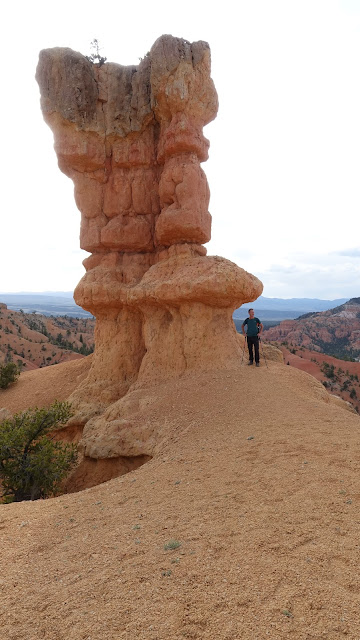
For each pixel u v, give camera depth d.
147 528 4.73
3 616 3.42
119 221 16.36
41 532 5.29
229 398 10.91
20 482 10.55
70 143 15.70
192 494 5.53
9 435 11.01
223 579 3.36
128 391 14.66
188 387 12.48
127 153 16.14
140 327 16.50
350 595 2.95
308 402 10.13
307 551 3.58
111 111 15.89
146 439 10.90
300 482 5.16
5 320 87.56
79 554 4.42
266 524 4.21
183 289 13.44
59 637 3.04
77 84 15.22
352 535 3.78
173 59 13.92
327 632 2.62
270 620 2.79
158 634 2.85
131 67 16.34
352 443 6.47
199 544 4.05
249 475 5.75
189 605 3.11
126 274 16.45
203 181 14.89
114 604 3.31
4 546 4.91
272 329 171.00
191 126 14.37
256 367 13.41
